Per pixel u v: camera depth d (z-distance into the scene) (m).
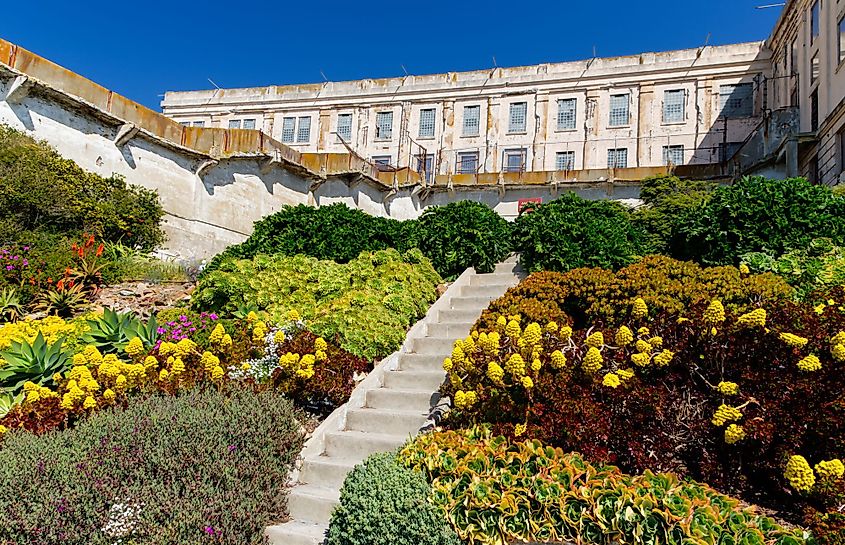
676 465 4.12
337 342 6.59
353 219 9.91
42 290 8.73
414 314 7.49
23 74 10.57
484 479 3.78
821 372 3.93
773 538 3.07
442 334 7.18
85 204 10.76
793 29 24.62
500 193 23.55
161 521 3.80
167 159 13.52
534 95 32.00
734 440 3.77
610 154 30.44
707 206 8.16
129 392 5.27
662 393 4.30
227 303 7.91
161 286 9.85
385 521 3.54
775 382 4.03
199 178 14.18
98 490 3.82
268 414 4.85
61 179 10.53
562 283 7.00
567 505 3.48
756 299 5.78
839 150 16.95
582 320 6.88
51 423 4.86
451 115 32.91
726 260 7.53
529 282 7.16
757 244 7.37
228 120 35.88
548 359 4.67
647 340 4.81
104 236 11.17
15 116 10.70
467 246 9.38
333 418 5.43
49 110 11.30
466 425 4.79
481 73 32.97
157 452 4.16
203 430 4.41
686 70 30.00
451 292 8.29
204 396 5.01
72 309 8.58
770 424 3.76
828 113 19.03
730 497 3.72
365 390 5.91
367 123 33.88
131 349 5.93
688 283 6.42
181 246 13.43
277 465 4.66
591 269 7.16
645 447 4.08
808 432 3.76
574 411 4.21
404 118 33.44
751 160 20.95
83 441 4.29
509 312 6.52
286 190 16.70
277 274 7.99
